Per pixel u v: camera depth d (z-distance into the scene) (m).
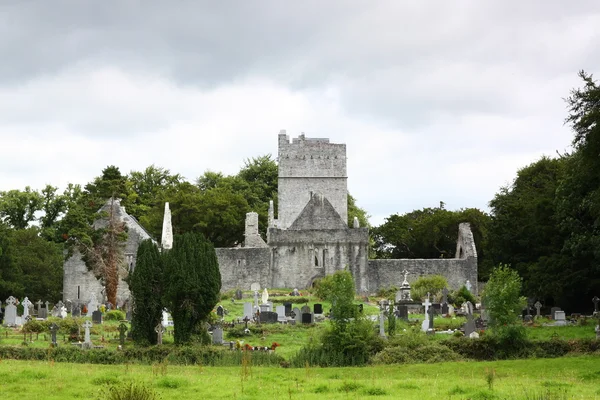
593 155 56.81
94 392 35.31
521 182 120.50
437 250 136.12
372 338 52.53
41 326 63.88
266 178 163.50
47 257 110.00
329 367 48.69
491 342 52.19
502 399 33.56
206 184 160.50
